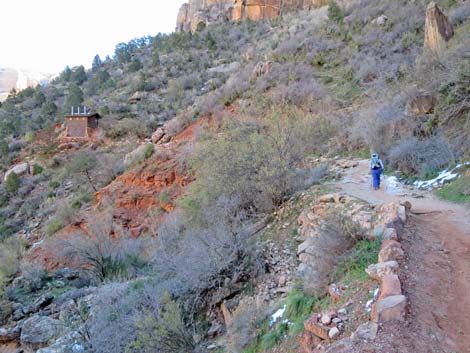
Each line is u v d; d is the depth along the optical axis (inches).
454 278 245.8
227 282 410.0
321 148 786.8
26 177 1508.4
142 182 1019.3
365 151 693.9
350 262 281.9
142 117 1733.5
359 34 1320.1
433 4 827.4
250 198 569.9
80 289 685.9
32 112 2208.4
